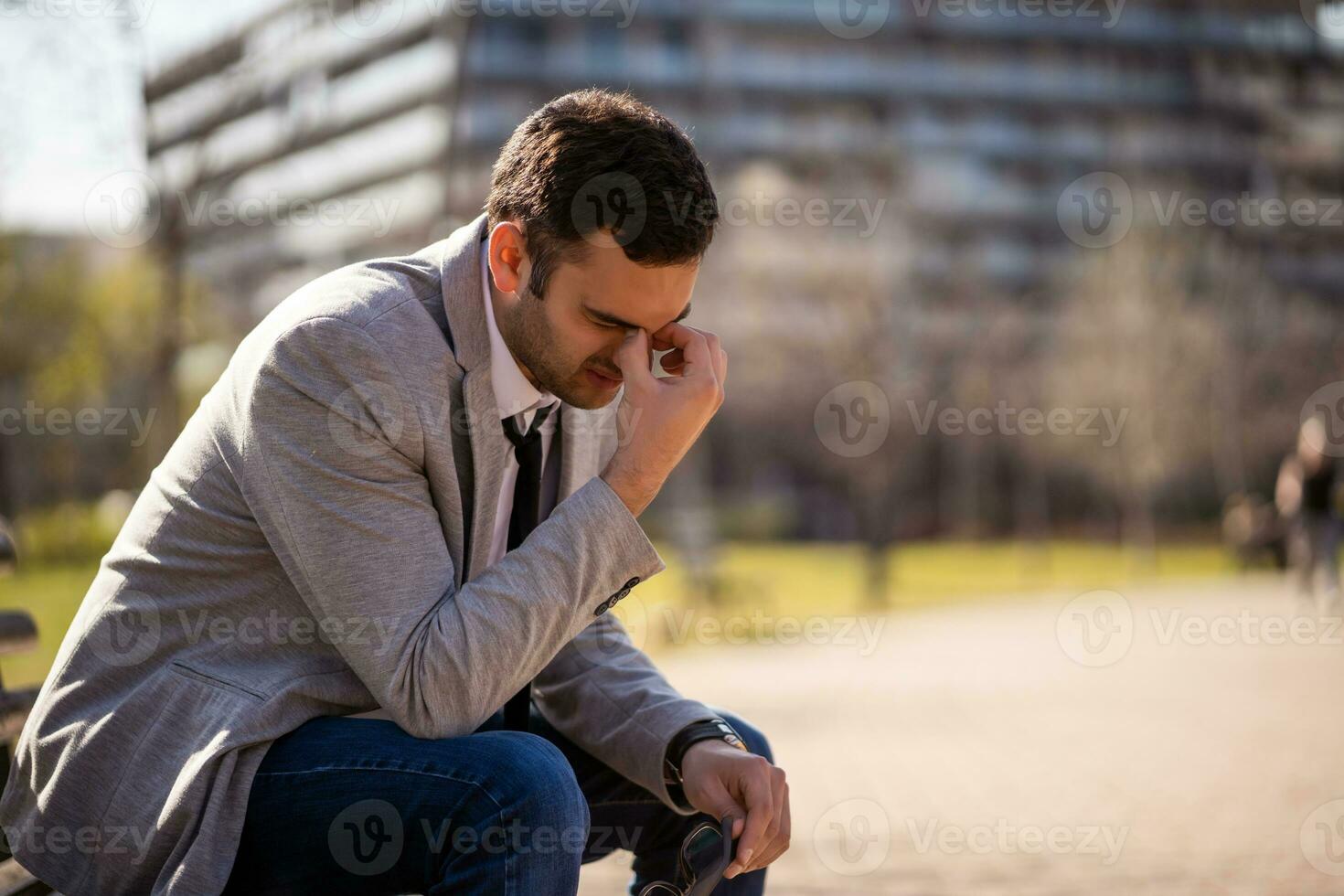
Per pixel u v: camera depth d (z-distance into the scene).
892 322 30.97
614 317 1.61
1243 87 44.00
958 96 57.53
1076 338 37.56
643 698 1.85
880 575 21.59
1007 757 6.01
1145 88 52.84
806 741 6.61
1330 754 5.84
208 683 1.52
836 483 45.66
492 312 1.69
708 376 1.65
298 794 1.48
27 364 15.20
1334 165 41.38
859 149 33.72
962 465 46.12
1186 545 42.97
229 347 9.57
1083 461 38.84
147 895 1.50
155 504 1.62
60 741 1.53
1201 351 36.88
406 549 1.53
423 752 1.47
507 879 1.41
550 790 1.44
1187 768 5.59
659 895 1.67
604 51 49.94
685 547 16.78
